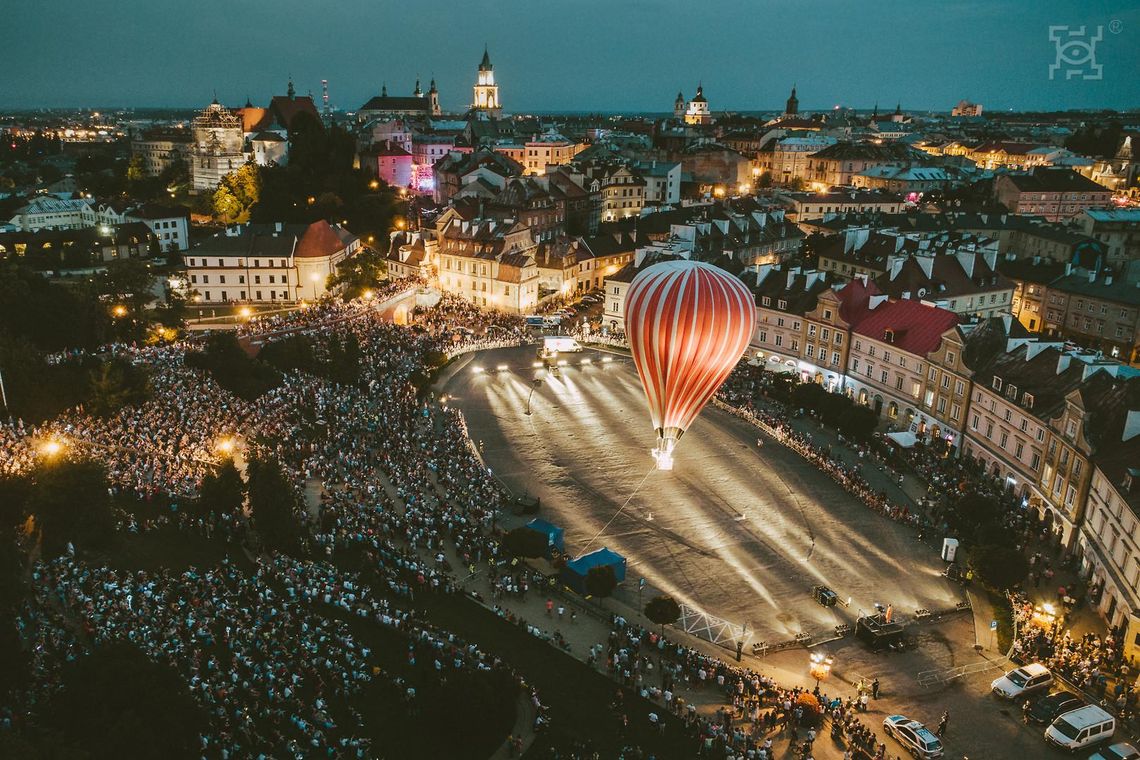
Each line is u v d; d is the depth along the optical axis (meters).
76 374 90.00
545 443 97.44
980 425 92.69
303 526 69.88
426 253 167.25
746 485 88.06
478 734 46.50
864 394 111.81
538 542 68.00
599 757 46.47
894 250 144.50
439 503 77.31
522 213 178.00
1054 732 51.06
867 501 84.69
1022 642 61.09
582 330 142.75
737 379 118.81
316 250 150.75
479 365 124.25
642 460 93.62
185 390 95.38
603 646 59.69
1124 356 128.25
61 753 34.91
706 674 55.78
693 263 68.38
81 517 60.88
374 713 48.06
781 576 71.38
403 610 60.09
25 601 52.72
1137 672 57.59
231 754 42.81
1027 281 145.00
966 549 76.25
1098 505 70.50
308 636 53.53
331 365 107.94
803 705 51.88
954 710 54.62
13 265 120.31
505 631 59.72
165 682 42.91
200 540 66.12
